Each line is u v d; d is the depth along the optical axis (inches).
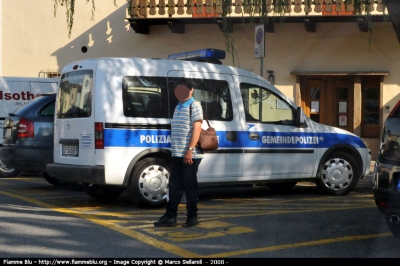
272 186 417.7
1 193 387.2
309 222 293.0
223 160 339.6
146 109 321.4
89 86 318.3
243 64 637.3
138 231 270.4
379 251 238.2
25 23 682.8
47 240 251.4
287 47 629.6
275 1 375.2
